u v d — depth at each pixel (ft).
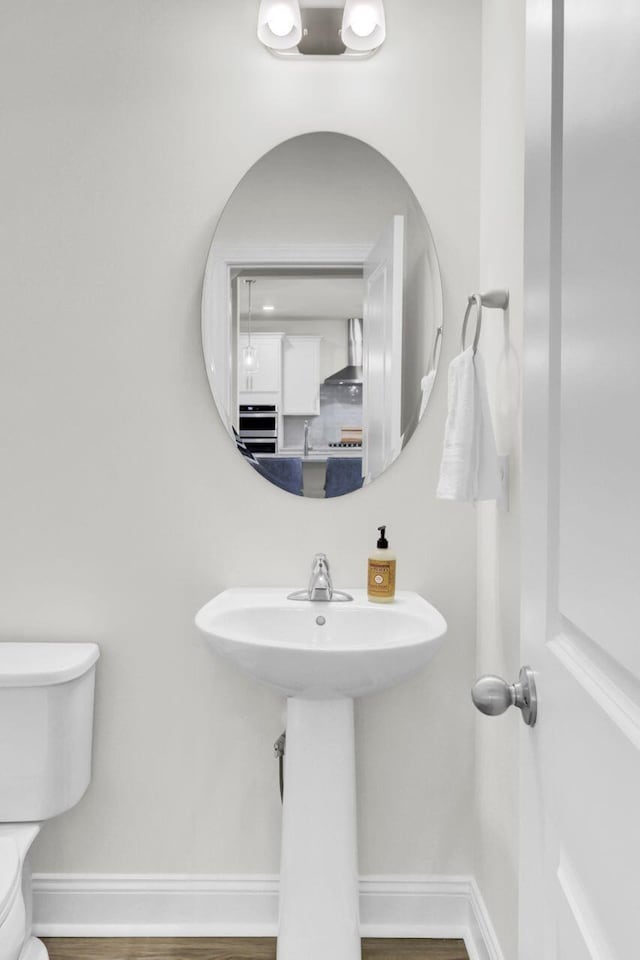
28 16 6.10
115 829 6.17
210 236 6.17
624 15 1.83
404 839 6.21
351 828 5.33
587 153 2.12
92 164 6.11
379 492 6.22
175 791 6.18
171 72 6.13
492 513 5.63
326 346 6.19
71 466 6.15
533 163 2.72
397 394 6.19
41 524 6.15
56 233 6.11
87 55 6.11
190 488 6.17
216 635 4.88
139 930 6.10
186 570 6.19
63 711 5.50
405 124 6.17
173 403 6.15
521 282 4.80
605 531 1.97
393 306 6.17
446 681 6.19
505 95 5.27
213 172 6.15
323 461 6.20
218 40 6.14
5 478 6.15
